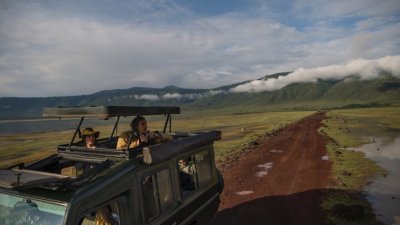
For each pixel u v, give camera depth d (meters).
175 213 5.84
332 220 10.03
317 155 22.59
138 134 6.22
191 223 6.52
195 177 6.86
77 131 6.09
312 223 9.81
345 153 23.52
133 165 4.96
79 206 4.05
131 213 4.81
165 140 6.98
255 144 29.61
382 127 50.69
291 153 23.80
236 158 21.70
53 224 3.97
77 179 4.45
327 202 11.79
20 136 86.25
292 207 11.27
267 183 14.66
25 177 4.38
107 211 4.87
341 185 14.09
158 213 5.38
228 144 31.12
